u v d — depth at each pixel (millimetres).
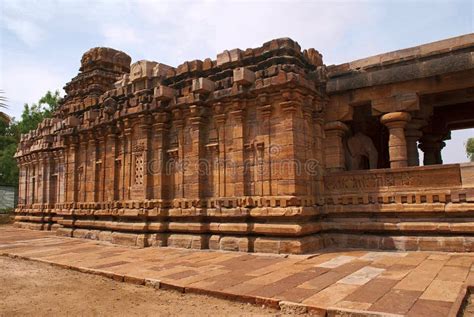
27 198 26828
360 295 6414
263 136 12234
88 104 19047
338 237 12383
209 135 13719
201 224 13023
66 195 19344
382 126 17469
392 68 12242
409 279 7410
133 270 9398
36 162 25797
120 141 16641
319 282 7484
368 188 12211
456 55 11195
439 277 7473
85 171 18312
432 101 13945
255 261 10156
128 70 24609
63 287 8180
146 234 14273
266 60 12641
